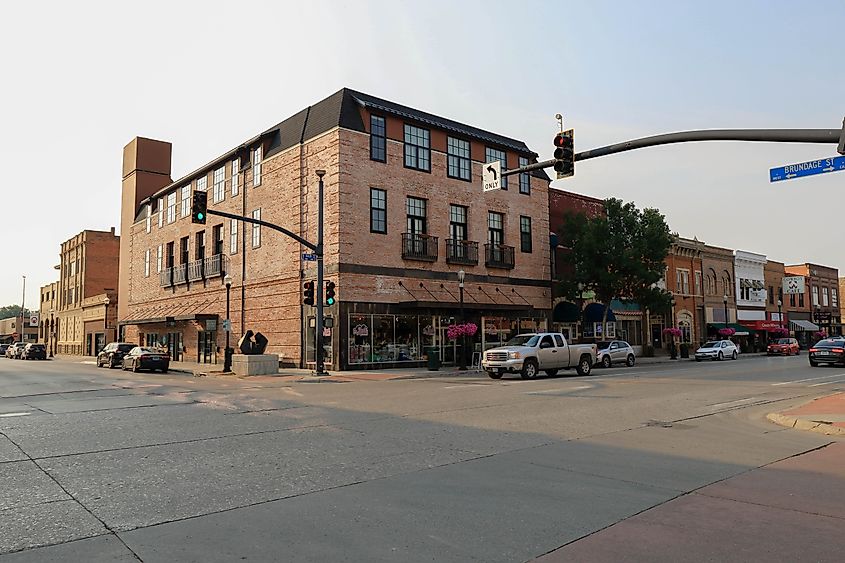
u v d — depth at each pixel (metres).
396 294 31.80
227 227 39.59
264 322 35.25
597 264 37.81
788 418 12.11
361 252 30.67
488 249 36.38
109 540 5.33
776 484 7.27
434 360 30.70
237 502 6.51
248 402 16.39
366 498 6.63
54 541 5.30
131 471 7.98
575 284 38.47
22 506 6.38
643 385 20.73
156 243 49.12
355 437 10.51
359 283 30.41
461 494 6.79
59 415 13.70
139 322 47.69
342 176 30.39
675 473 7.84
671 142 13.82
